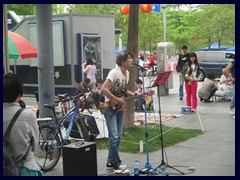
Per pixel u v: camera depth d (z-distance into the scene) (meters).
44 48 7.27
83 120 6.91
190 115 10.66
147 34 29.02
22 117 3.36
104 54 14.41
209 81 13.56
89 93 8.70
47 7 7.23
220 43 34.84
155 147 7.16
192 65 11.23
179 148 7.17
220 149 7.05
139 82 10.33
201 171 5.79
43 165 6.15
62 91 14.08
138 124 9.12
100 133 7.73
